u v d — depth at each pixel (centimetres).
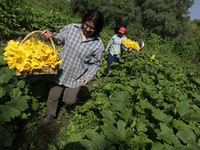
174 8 2450
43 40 668
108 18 2438
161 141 211
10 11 572
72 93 237
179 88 466
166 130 207
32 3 1750
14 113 204
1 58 313
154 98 314
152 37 1952
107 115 227
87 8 2611
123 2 2278
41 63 173
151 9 2333
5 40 506
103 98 293
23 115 231
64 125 271
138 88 369
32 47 179
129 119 231
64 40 211
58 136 246
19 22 638
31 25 699
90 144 173
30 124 237
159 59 798
